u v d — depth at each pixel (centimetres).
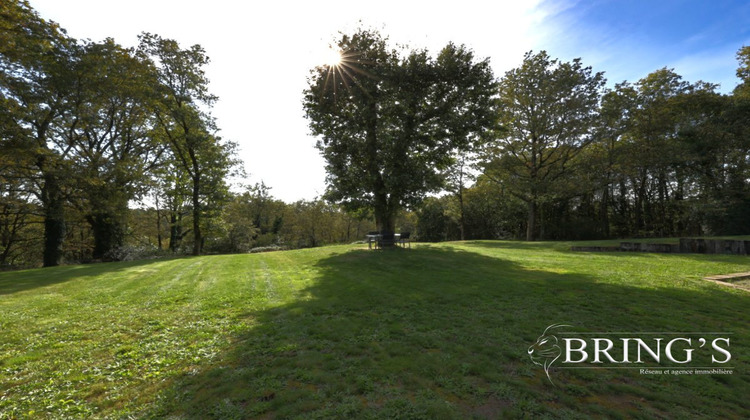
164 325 606
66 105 1866
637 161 2697
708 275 941
